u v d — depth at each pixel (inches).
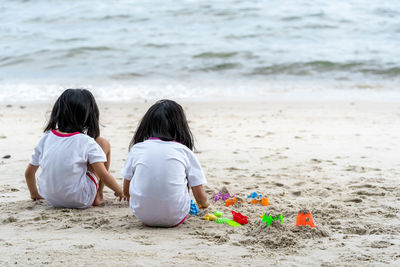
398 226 144.6
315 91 602.9
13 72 688.4
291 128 374.0
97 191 172.4
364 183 204.7
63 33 940.6
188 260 115.2
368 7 1151.6
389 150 289.1
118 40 879.1
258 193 190.4
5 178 215.2
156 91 586.6
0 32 943.0
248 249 124.9
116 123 387.2
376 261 114.7
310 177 219.8
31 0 1174.3
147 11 1087.6
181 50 818.2
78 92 166.7
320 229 138.0
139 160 145.2
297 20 1028.5
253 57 782.5
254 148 295.7
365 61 762.8
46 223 148.2
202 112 453.4
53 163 159.5
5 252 119.6
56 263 111.7
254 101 526.6
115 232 140.3
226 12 1069.1
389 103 513.0
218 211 163.5
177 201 142.6
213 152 283.0
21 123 381.7
